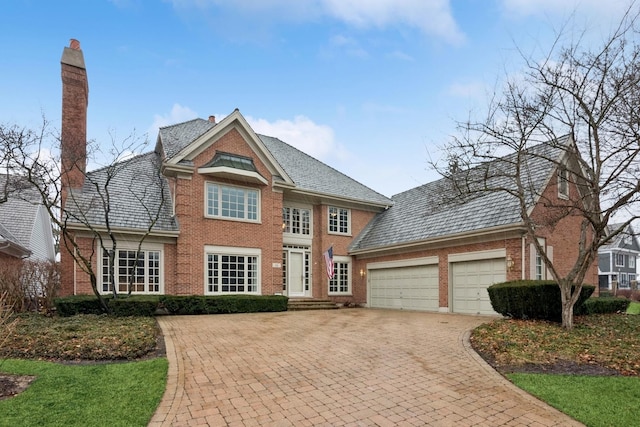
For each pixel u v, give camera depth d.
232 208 18.23
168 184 18.83
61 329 9.39
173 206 17.45
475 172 14.66
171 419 4.86
